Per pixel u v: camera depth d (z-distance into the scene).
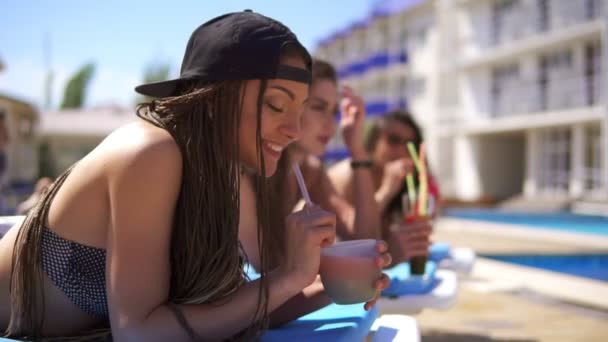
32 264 1.23
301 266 1.21
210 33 1.19
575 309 3.88
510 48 21.89
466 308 3.91
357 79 33.44
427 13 28.09
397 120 3.51
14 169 12.95
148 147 1.11
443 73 26.62
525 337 3.14
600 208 17.61
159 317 1.11
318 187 2.62
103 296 1.25
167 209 1.14
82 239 1.20
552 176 21.66
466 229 11.65
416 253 2.41
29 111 13.59
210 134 1.20
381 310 2.21
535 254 7.91
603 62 18.48
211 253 1.19
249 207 1.93
